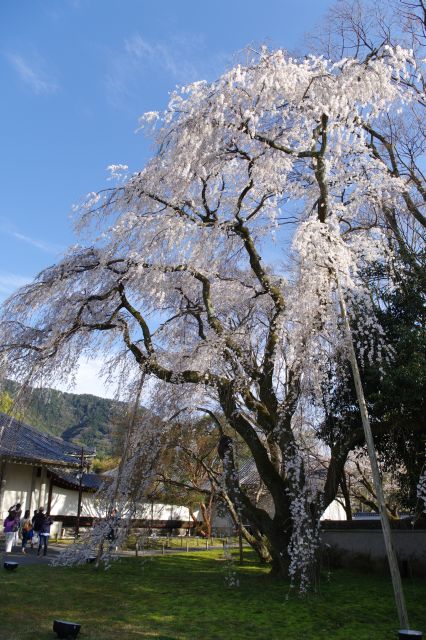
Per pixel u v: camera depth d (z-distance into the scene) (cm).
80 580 871
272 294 907
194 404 1008
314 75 828
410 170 1162
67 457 1855
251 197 962
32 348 876
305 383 815
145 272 859
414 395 806
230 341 906
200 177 857
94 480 2162
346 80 802
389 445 983
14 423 966
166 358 998
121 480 945
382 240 898
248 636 549
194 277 945
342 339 789
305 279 776
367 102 835
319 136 885
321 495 862
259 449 902
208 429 1479
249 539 1206
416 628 595
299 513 770
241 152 877
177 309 1018
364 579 969
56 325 873
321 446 1033
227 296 1022
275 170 904
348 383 916
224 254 1009
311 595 748
